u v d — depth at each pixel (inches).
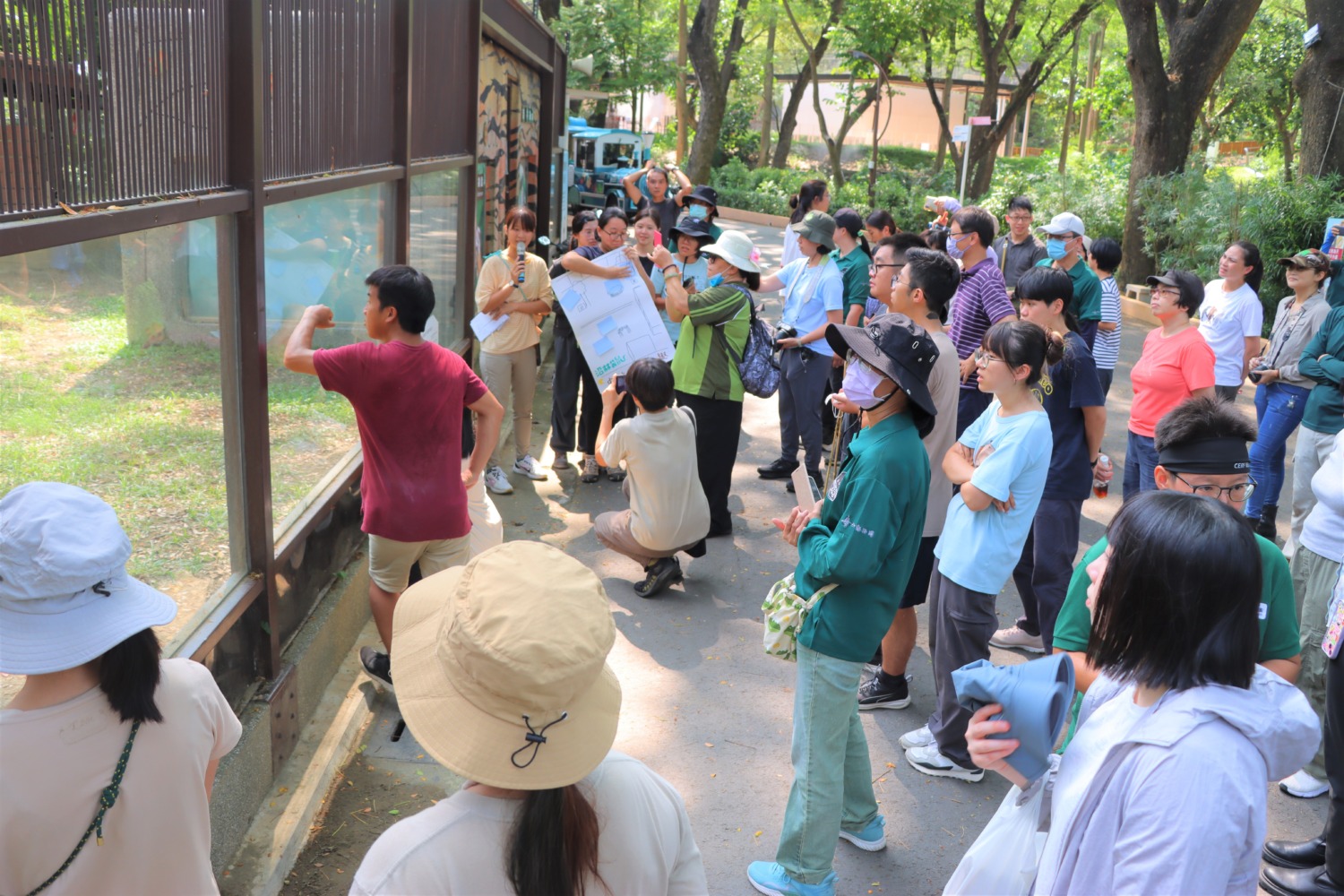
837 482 127.3
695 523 220.7
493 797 60.7
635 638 206.7
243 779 133.6
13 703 72.2
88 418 104.6
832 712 126.4
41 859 71.8
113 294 107.0
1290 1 1073.5
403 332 155.7
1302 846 142.9
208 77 126.2
